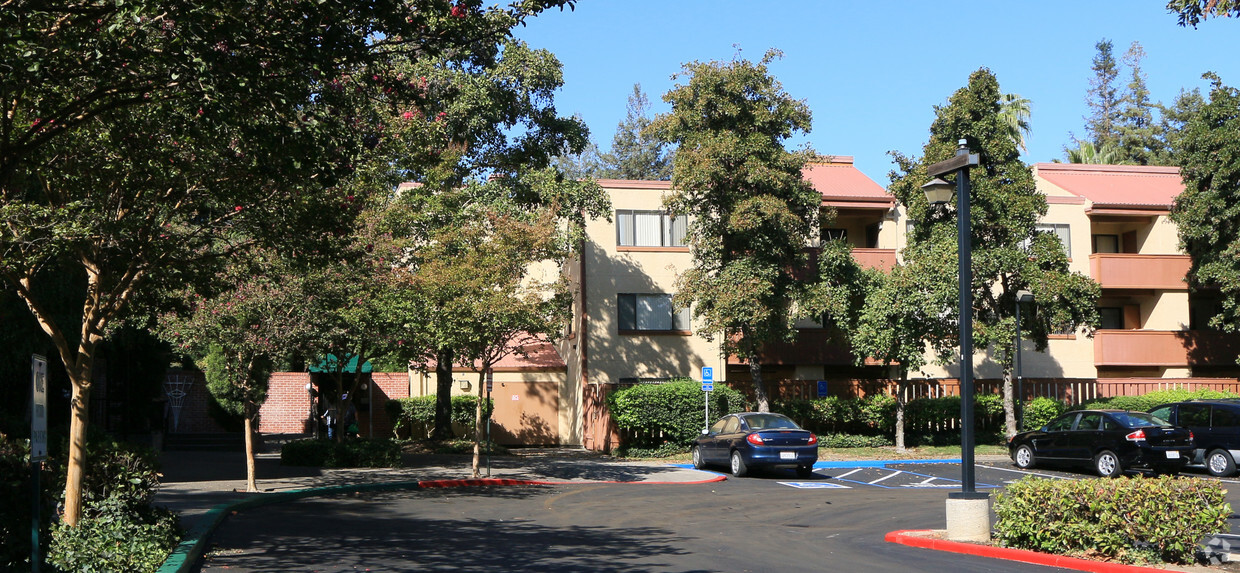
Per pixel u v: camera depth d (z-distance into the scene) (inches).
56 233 399.5
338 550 484.4
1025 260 1191.6
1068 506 449.1
